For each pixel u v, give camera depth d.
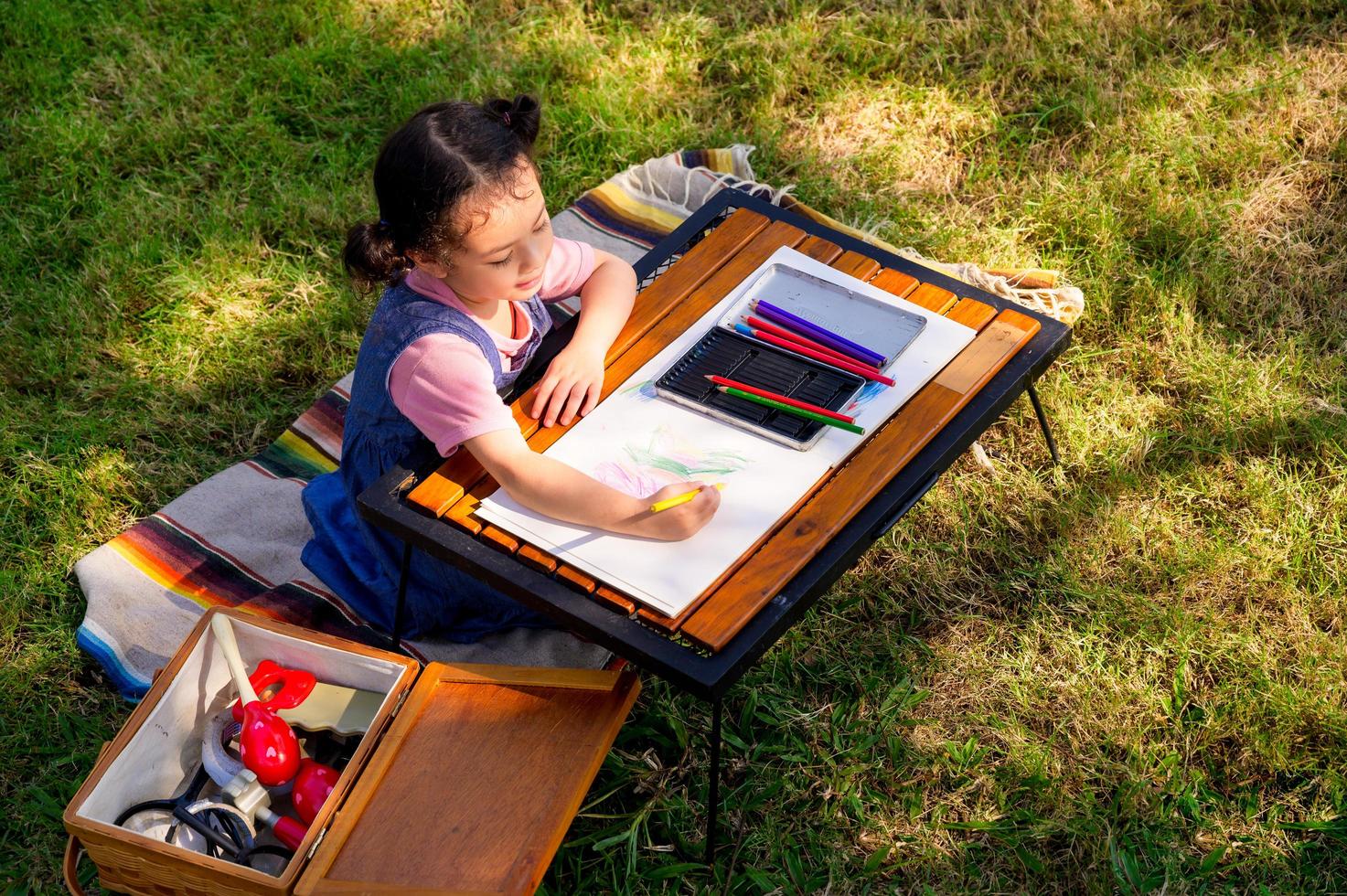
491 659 2.29
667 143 3.41
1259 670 2.22
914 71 3.52
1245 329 2.83
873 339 2.12
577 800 1.78
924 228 3.15
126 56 3.73
